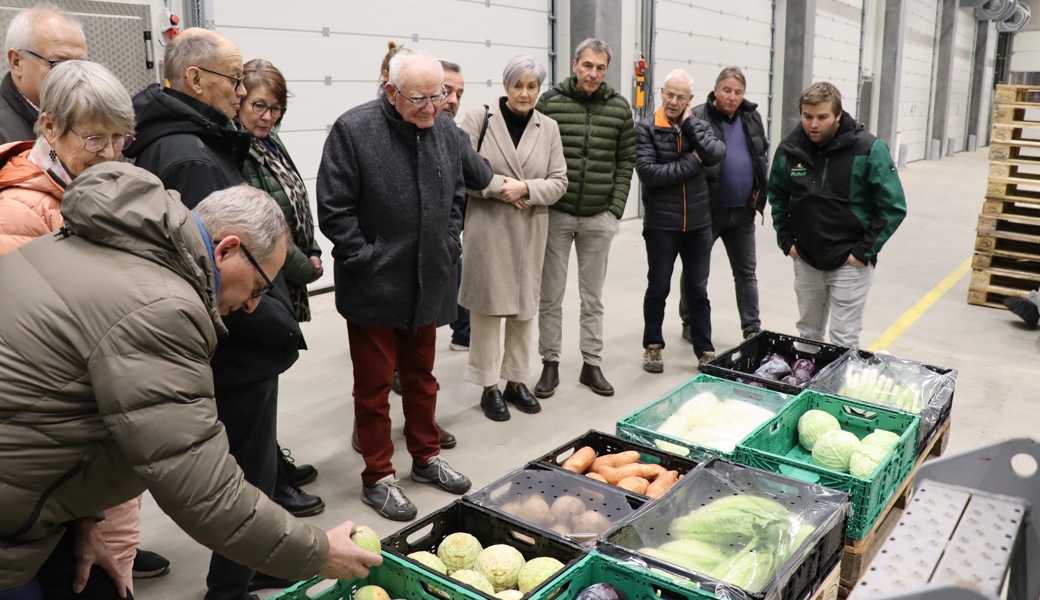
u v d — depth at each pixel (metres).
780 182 3.72
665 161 3.99
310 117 5.80
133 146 1.98
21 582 1.35
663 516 2.00
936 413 2.80
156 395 1.19
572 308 5.67
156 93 1.97
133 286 1.20
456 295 3.61
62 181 1.71
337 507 2.91
